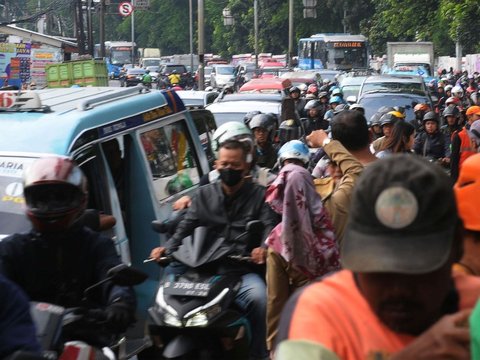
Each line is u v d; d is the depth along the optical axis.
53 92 12.66
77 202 6.70
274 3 120.06
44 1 143.62
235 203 9.19
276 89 33.97
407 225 3.17
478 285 3.56
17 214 9.56
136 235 11.30
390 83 34.84
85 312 6.54
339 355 3.32
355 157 9.37
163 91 12.52
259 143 13.65
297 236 8.72
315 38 80.44
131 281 6.45
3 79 55.12
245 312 9.05
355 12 103.50
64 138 9.96
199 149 13.02
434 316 3.29
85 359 6.25
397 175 3.19
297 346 3.14
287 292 8.98
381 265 3.17
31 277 6.76
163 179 11.80
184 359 8.75
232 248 9.08
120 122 11.04
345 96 41.44
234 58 125.75
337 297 3.41
